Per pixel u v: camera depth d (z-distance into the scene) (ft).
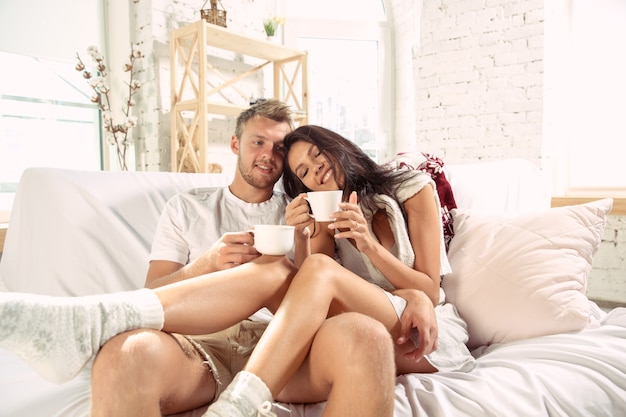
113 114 9.52
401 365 3.43
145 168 9.46
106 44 9.40
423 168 5.19
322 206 3.54
